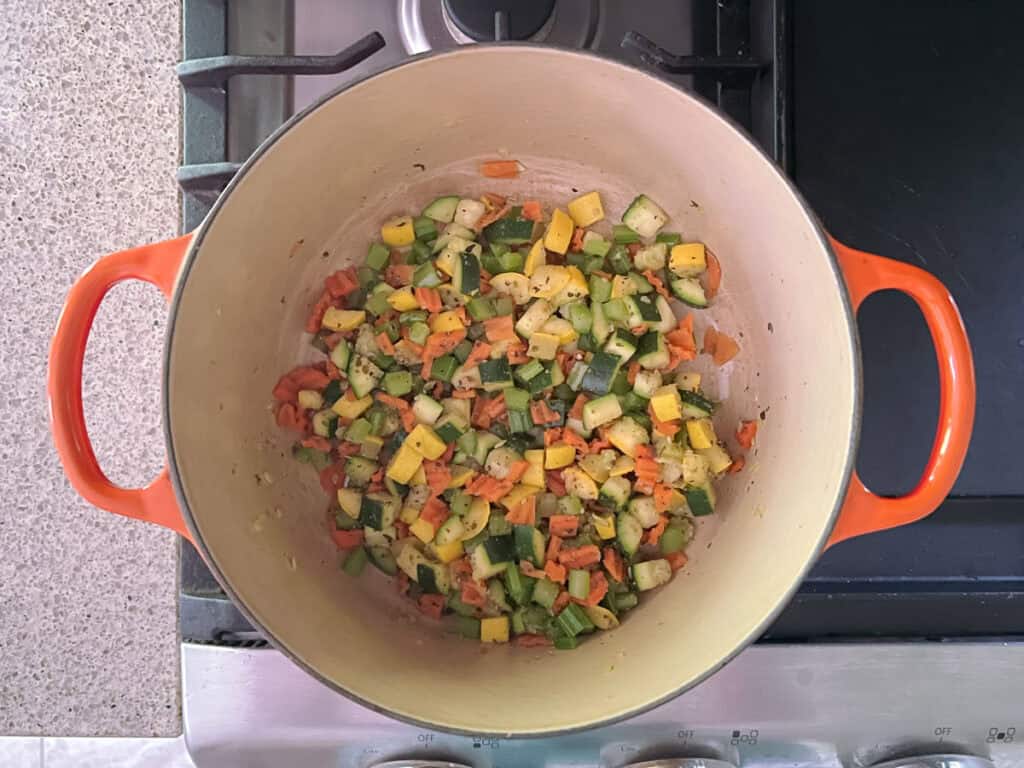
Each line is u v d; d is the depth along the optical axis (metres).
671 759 0.77
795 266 0.68
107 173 0.92
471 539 0.84
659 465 0.82
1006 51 0.80
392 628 0.79
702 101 0.61
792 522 0.66
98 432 0.92
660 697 0.60
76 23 0.91
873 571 0.78
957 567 0.78
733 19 0.79
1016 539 0.78
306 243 0.81
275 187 0.68
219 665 0.76
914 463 0.78
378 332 0.85
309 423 0.86
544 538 0.83
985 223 0.79
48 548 0.93
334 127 0.67
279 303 0.81
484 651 0.78
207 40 0.78
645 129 0.73
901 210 0.79
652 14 0.80
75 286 0.61
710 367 0.87
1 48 0.91
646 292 0.86
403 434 0.86
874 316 0.79
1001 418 0.79
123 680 0.93
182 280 0.59
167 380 0.60
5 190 0.91
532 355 0.85
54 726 0.93
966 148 0.80
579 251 0.88
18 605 0.93
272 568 0.72
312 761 0.78
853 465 0.59
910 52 0.80
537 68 0.65
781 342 0.75
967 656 0.76
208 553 0.61
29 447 0.92
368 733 0.77
